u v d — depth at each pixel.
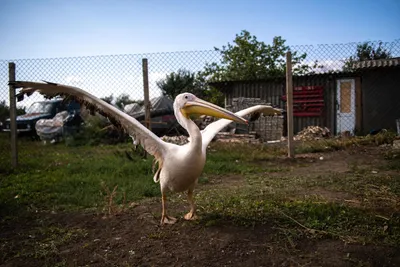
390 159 5.26
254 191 3.63
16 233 2.81
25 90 2.52
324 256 2.15
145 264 2.20
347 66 9.35
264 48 12.21
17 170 5.19
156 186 3.97
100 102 2.59
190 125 2.59
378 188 3.53
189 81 10.84
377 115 9.57
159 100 10.02
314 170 4.79
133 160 5.48
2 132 10.80
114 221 2.97
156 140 2.69
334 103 9.94
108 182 4.17
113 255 2.35
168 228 2.73
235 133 9.56
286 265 2.08
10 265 2.29
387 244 2.21
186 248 2.37
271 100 10.34
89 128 9.34
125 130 2.82
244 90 10.55
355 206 2.98
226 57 12.28
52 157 6.79
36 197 3.76
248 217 2.78
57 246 2.54
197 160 2.57
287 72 5.77
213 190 3.83
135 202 3.51
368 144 6.76
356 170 4.52
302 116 10.24
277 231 2.52
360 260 2.06
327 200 3.19
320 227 2.50
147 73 5.84
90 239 2.63
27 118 11.02
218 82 10.41
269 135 9.33
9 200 3.63
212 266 2.12
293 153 5.83
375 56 8.92
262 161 5.64
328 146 6.62
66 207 3.43
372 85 9.59
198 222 2.78
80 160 6.17
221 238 2.47
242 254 2.23
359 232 2.41
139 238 2.59
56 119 10.02
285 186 3.86
